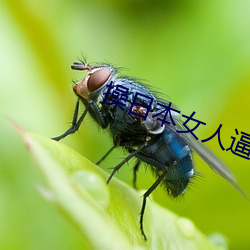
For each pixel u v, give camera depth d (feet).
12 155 0.26
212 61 0.28
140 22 0.29
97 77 0.26
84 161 0.23
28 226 0.25
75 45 0.28
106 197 0.21
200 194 0.28
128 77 0.27
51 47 0.28
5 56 0.27
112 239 0.19
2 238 0.25
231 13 0.29
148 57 0.29
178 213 0.28
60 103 0.28
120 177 0.28
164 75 0.28
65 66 0.28
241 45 0.28
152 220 0.24
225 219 0.28
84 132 0.28
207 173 0.28
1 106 0.27
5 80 0.27
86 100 0.26
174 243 0.24
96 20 0.29
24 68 0.28
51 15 0.28
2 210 0.25
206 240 0.25
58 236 0.25
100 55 0.29
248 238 0.28
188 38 0.29
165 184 0.28
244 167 0.28
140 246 0.23
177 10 0.29
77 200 0.19
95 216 0.19
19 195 0.25
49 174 0.19
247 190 0.28
